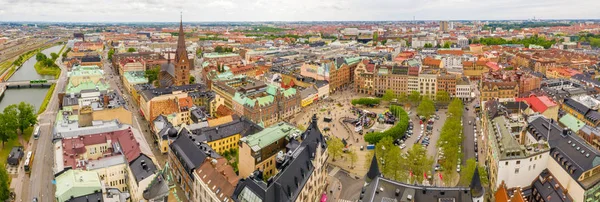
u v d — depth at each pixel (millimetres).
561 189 164250
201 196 174250
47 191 193250
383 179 148875
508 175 173250
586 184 152125
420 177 195875
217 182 166250
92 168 187875
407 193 139500
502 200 162375
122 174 195500
